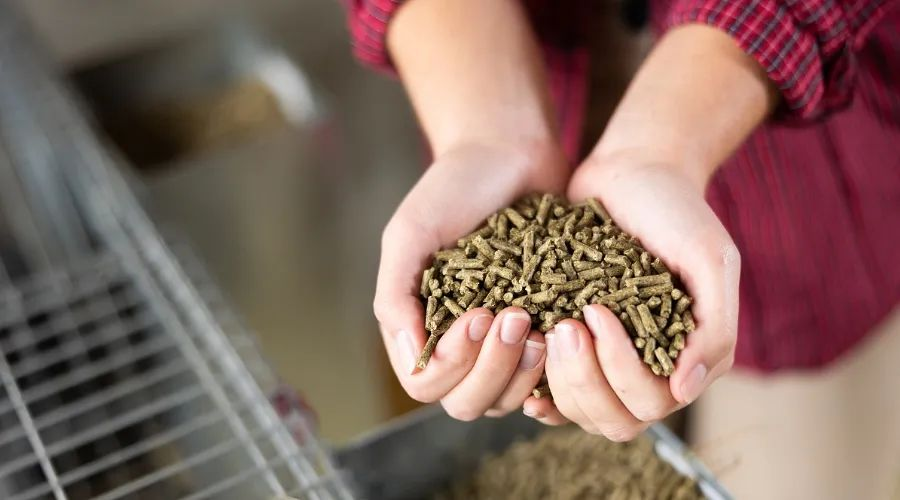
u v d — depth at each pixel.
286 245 1.22
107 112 1.34
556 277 0.69
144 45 1.39
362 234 1.31
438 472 0.86
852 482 1.17
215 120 1.33
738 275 0.68
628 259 0.69
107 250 1.02
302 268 1.25
